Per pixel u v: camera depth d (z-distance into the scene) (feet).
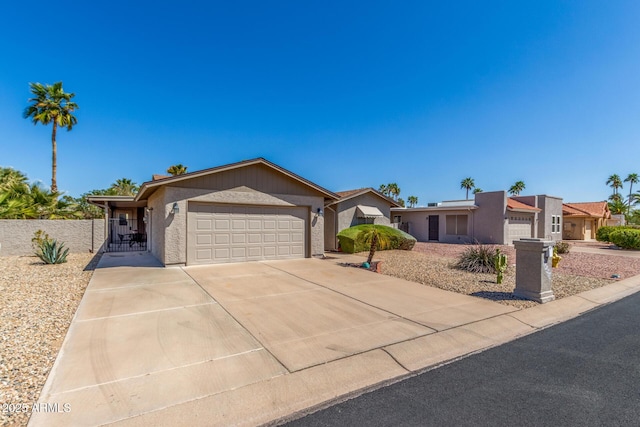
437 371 13.03
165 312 19.70
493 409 10.26
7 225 48.29
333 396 11.13
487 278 32.07
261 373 12.41
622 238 67.05
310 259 43.62
